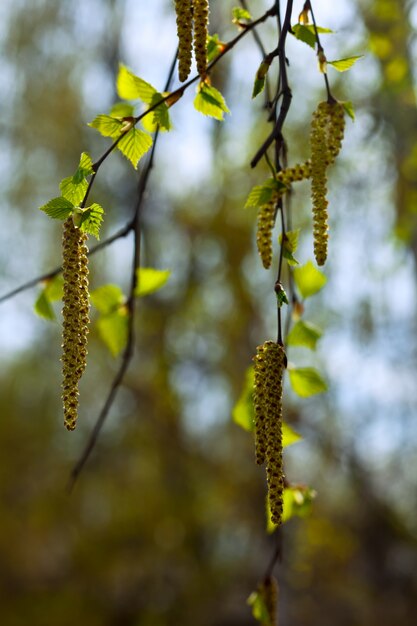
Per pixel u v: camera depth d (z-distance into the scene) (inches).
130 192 352.8
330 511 369.7
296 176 77.1
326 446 350.3
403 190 253.8
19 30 335.3
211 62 86.7
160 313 364.8
